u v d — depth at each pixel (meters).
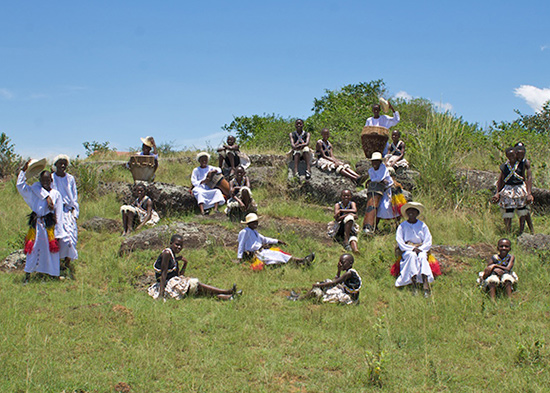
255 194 12.74
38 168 7.79
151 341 5.80
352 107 20.81
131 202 12.01
